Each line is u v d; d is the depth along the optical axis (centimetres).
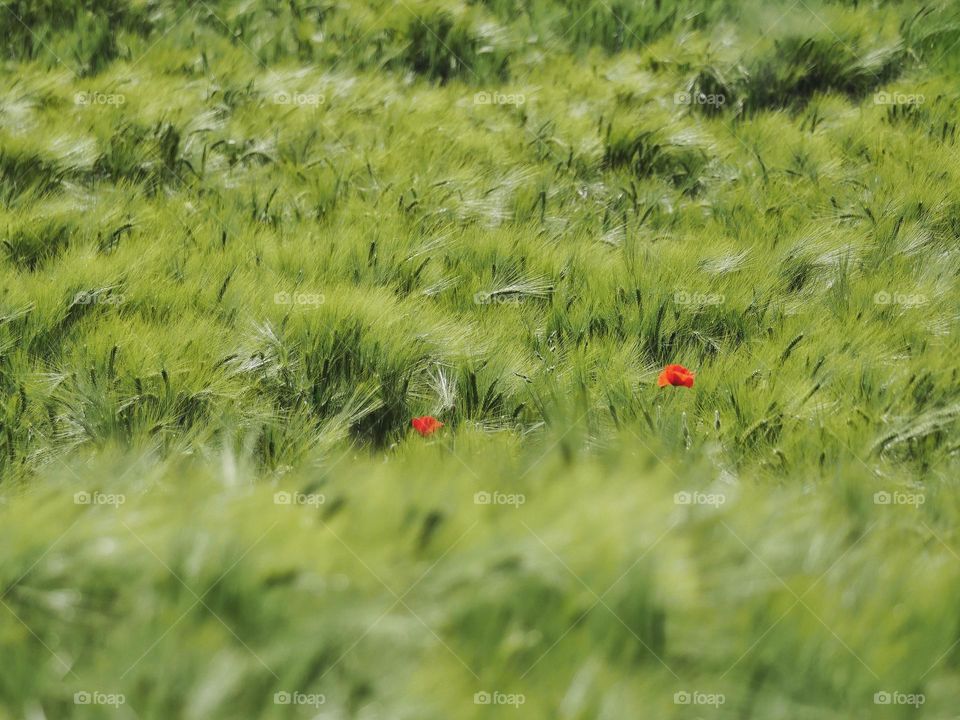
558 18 2112
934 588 494
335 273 1055
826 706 455
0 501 586
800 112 1816
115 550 492
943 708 459
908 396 797
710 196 1390
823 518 549
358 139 1517
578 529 506
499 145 1482
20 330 902
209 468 655
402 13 2028
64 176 1375
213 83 1762
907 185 1330
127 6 2061
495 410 854
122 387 812
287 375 860
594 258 1094
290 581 481
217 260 1060
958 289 1066
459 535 513
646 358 947
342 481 563
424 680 444
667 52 1923
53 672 454
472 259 1094
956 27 1930
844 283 1071
